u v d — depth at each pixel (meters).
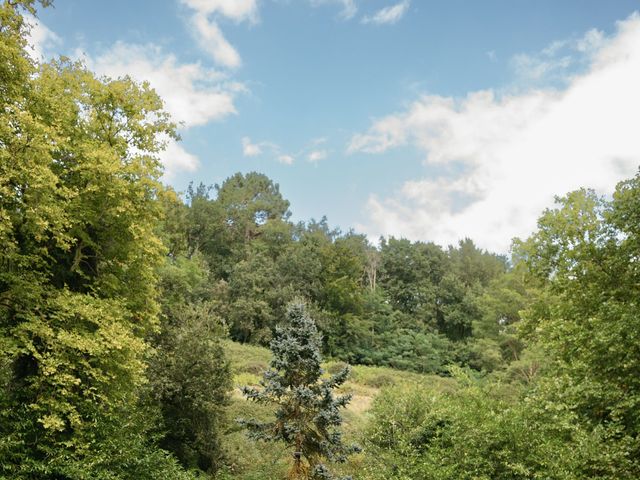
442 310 60.78
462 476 10.45
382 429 14.30
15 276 11.16
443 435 12.56
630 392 11.15
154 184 14.22
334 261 56.78
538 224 17.55
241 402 21.94
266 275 49.94
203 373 15.55
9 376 11.94
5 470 9.33
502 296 40.69
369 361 49.09
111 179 12.92
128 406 12.88
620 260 14.14
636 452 9.89
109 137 14.17
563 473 8.98
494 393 17.20
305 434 13.30
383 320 55.91
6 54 10.60
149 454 12.04
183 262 30.02
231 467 16.22
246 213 64.56
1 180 9.62
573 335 13.95
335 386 14.00
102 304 12.55
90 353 11.18
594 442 9.48
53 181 10.48
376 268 71.19
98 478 10.12
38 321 10.92
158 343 16.78
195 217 59.84
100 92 14.09
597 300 14.41
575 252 15.87
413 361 48.78
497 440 10.48
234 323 45.16
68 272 13.38
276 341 14.02
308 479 12.75
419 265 71.00
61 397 11.05
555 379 12.65
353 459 16.94
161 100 15.30
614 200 14.48
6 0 11.06
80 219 12.62
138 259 14.57
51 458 10.06
